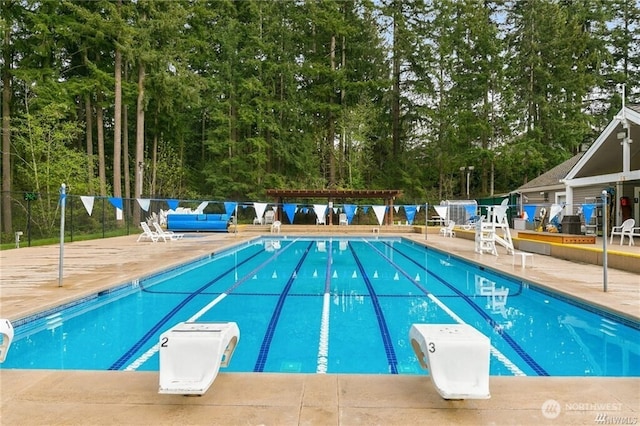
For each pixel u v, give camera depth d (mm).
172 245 13148
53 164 17859
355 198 23234
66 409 2424
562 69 26953
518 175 30078
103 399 2553
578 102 27016
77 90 19359
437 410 2418
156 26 19734
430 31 28672
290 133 27125
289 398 2568
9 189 17703
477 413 2385
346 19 28234
